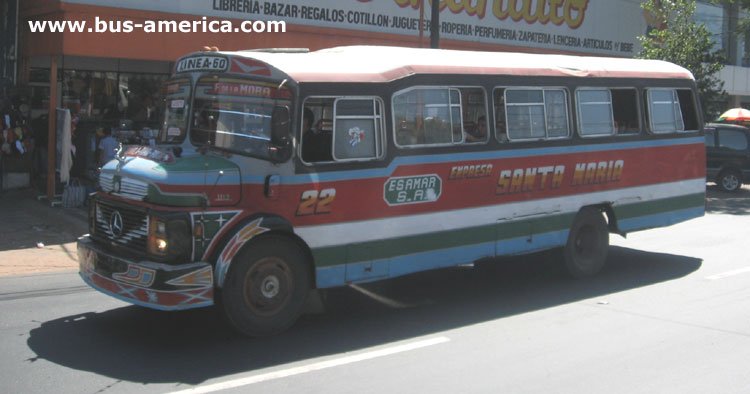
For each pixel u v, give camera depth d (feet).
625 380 19.26
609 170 32.63
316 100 23.26
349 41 56.44
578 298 28.55
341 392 18.17
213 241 21.36
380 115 24.86
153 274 20.63
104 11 44.91
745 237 44.21
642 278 32.40
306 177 22.98
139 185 21.59
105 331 23.40
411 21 60.85
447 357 21.08
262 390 18.26
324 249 23.61
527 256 35.40
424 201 26.07
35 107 52.90
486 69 28.04
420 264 26.14
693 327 24.36
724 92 74.18
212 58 24.09
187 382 18.79
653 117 34.71
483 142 27.84
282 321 23.07
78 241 24.27
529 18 70.08
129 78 55.01
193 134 24.11
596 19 76.95
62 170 46.09
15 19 50.49
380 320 25.17
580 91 31.53
